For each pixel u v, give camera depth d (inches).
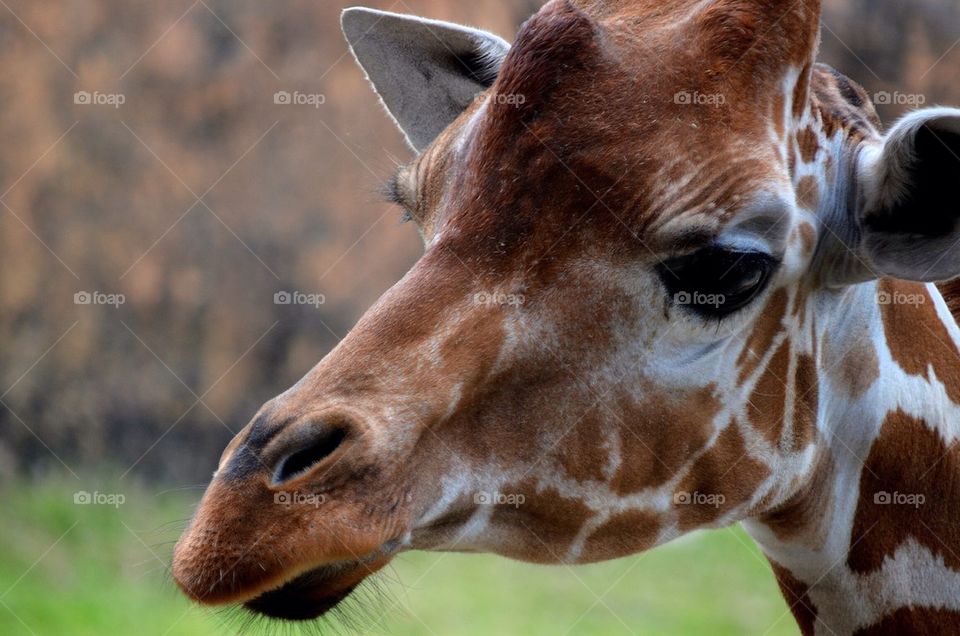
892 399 433.1
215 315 1440.7
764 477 412.2
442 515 374.0
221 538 340.8
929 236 403.9
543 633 1046.4
